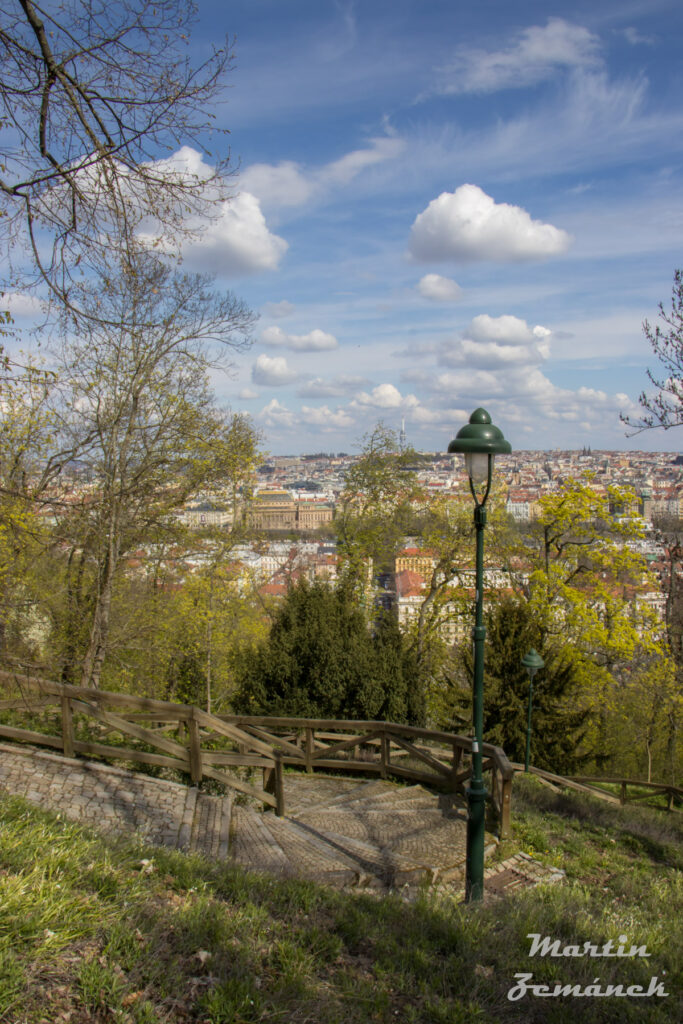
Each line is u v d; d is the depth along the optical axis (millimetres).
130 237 7215
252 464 18984
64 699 8508
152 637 19031
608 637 23250
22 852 4594
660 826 11641
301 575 15102
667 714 27547
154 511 16406
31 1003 3209
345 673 13102
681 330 11375
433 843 8297
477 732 7016
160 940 3932
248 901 4766
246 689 13922
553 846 9070
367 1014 3793
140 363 14898
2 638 14594
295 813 9031
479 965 4531
